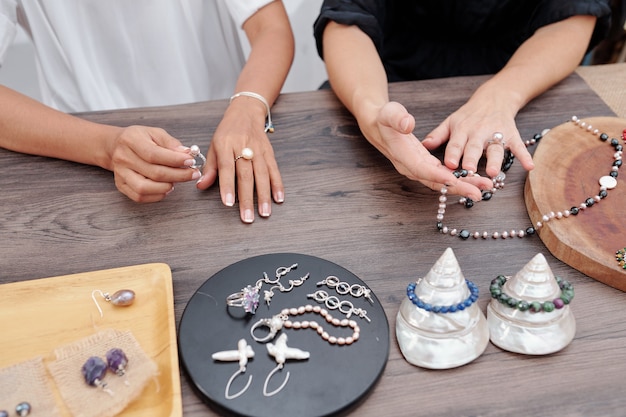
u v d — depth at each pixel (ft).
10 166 2.93
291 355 1.99
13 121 2.94
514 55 3.68
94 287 2.30
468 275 2.42
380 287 2.36
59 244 2.52
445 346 2.05
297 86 6.84
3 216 2.65
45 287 2.27
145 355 2.01
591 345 2.15
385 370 2.04
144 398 1.93
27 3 4.26
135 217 2.67
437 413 1.90
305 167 2.99
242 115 3.17
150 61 4.66
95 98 4.62
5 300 2.22
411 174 2.76
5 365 2.00
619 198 2.70
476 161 2.81
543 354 2.09
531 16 3.99
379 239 2.59
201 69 4.93
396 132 2.74
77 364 1.97
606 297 2.36
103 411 1.84
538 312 2.10
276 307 2.21
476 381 2.01
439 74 4.67
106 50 4.56
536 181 2.77
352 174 2.96
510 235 2.63
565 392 1.98
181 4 4.51
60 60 4.58
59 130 2.90
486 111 3.11
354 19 3.66
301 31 6.35
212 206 2.75
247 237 2.58
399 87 3.58
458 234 2.61
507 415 1.90
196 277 2.39
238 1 4.03
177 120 3.27
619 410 1.93
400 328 2.14
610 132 3.10
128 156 2.67
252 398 1.88
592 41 3.97
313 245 2.55
